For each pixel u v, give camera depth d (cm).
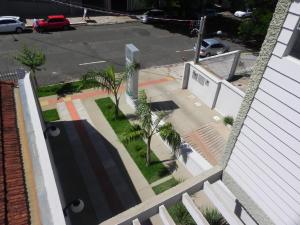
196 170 1246
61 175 1266
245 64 2325
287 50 457
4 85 949
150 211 635
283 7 442
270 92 503
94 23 3077
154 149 1429
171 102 1856
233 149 636
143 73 2177
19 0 2967
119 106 1747
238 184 653
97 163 1342
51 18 2706
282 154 516
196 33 3039
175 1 3052
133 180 1264
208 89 1780
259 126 547
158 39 2822
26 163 692
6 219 550
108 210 1123
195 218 633
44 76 1992
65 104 1741
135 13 3591
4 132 752
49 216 573
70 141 1463
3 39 2480
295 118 470
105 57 2320
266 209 591
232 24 3603
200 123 1673
